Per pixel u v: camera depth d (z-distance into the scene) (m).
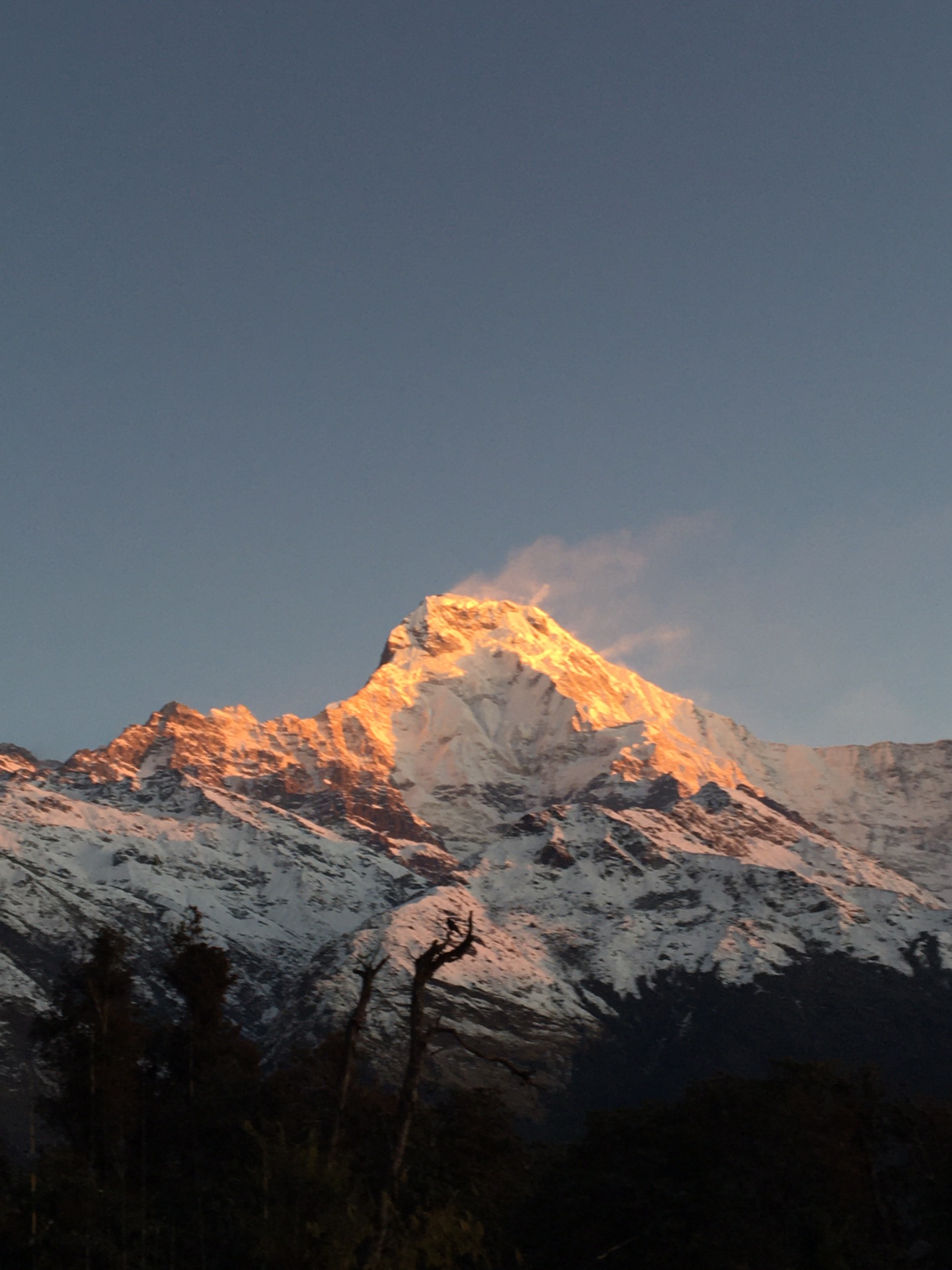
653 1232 114.88
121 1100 124.06
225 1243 94.94
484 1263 104.31
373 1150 122.94
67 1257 96.12
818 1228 109.00
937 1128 133.12
